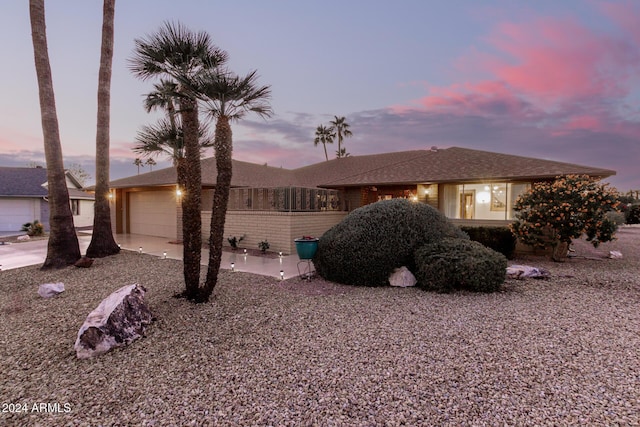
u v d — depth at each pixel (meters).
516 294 6.21
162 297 6.06
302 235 12.09
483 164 13.01
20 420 2.81
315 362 3.67
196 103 5.66
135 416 2.82
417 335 4.32
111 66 10.86
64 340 4.44
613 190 8.80
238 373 3.48
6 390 3.28
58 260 9.03
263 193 12.52
